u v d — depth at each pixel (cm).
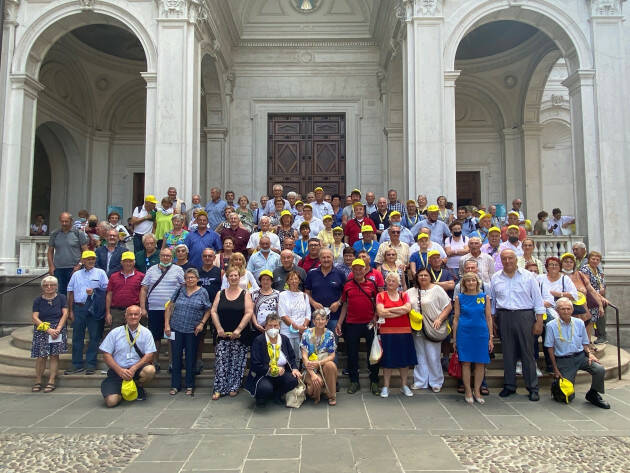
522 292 550
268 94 1420
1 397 552
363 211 758
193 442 408
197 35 984
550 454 384
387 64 1296
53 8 966
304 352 525
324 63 1423
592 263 736
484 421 464
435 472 350
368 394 559
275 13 1448
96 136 1479
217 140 1351
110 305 607
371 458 374
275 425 451
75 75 1367
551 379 592
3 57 956
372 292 564
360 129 1413
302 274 603
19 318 902
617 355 706
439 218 817
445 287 581
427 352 573
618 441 413
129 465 363
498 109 1457
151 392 570
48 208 1480
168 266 602
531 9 968
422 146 936
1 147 945
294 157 1425
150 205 787
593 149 954
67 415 484
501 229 775
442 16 952
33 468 359
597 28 966
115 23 977
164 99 931
